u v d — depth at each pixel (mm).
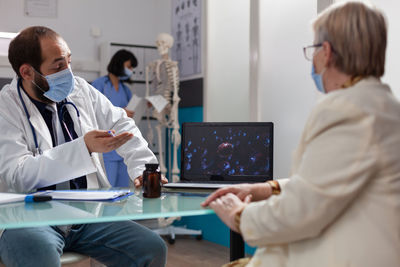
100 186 1859
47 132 1716
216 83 3734
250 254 3324
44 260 1381
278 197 933
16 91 1715
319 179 852
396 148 847
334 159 844
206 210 1130
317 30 995
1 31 4020
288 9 2852
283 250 974
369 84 914
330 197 838
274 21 2984
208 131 1750
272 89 3008
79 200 1304
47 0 4184
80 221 1018
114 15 4484
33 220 1015
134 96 3791
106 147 1470
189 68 4055
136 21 4594
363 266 837
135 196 1418
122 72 3852
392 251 834
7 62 3887
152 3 4688
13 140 1584
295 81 2799
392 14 2330
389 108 874
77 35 4316
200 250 3502
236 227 1023
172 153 4348
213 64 3760
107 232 1652
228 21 3646
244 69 3576
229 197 1104
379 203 846
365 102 861
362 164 828
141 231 1653
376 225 843
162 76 4043
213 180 1705
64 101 1827
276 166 2971
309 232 885
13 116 1654
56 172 1490
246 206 1020
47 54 1662
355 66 929
